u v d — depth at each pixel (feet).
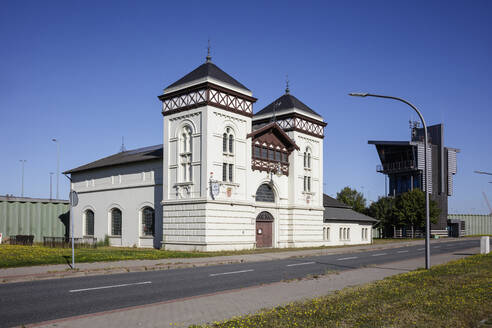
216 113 103.04
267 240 119.96
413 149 228.84
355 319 28.40
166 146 109.91
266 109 135.44
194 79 105.50
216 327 27.37
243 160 109.81
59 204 148.97
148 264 66.64
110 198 133.18
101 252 85.35
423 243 159.63
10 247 93.61
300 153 129.49
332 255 98.99
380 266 68.74
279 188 123.24
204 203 99.09
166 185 108.37
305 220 129.08
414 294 37.60
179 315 31.45
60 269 57.16
